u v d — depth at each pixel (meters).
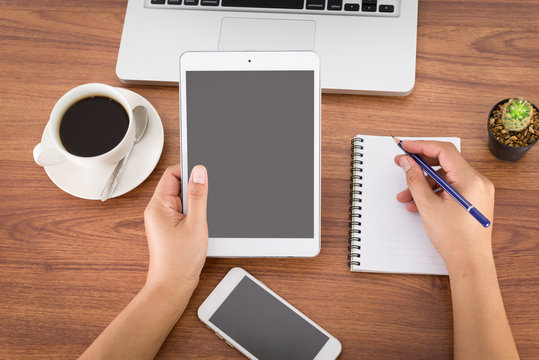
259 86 0.86
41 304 0.88
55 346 0.86
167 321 0.81
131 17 0.99
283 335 0.84
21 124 0.97
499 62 0.97
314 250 0.85
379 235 0.88
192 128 0.86
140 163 0.92
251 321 0.85
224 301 0.86
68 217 0.92
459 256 0.81
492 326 0.77
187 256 0.82
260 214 0.86
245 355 0.83
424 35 0.99
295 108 0.86
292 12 0.98
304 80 0.86
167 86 0.99
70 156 0.84
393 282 0.87
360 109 0.96
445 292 0.86
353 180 0.91
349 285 0.88
